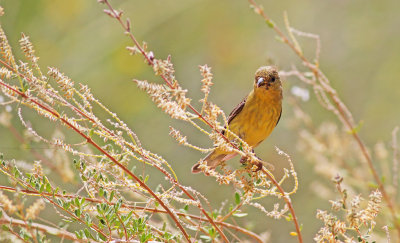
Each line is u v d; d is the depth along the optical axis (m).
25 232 6.20
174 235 6.74
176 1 18.02
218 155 10.28
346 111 8.45
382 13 20.00
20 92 6.19
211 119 6.42
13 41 15.66
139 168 13.58
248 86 18.72
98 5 17.33
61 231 6.51
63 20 16.64
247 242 7.89
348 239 6.80
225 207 14.23
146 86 6.04
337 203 6.59
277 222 13.62
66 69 16.52
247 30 19.45
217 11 19.22
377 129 17.66
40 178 6.68
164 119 16.42
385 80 18.73
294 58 18.97
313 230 14.09
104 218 6.34
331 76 18.95
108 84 16.69
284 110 16.06
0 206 6.53
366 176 10.45
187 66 18.70
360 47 19.53
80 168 6.70
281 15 20.14
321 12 20.25
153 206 7.47
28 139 8.28
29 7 16.08
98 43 16.92
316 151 11.01
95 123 6.48
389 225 7.52
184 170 15.73
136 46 6.19
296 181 7.07
